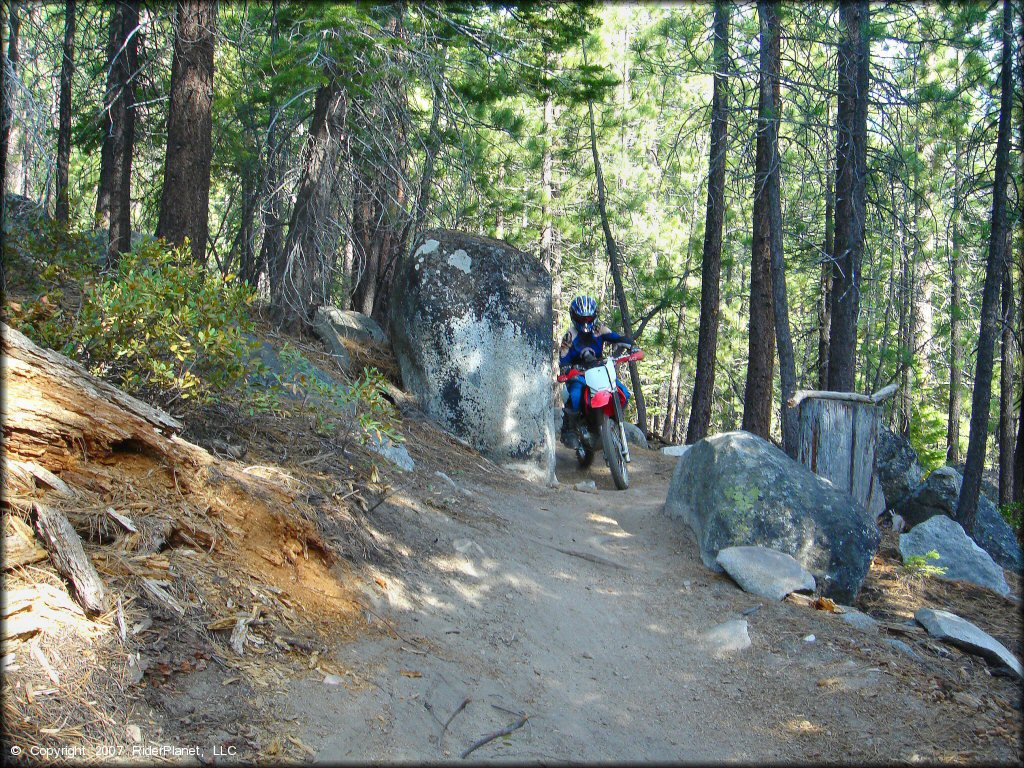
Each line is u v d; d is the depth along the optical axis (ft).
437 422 28.94
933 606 21.93
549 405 30.01
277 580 13.66
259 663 11.64
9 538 10.77
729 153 48.39
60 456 12.85
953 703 15.06
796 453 27.02
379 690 12.25
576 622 17.21
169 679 10.55
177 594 11.95
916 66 34.99
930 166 49.47
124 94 37.70
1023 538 35.47
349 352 30.60
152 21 31.09
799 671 15.98
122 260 18.26
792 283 81.76
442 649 14.40
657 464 36.11
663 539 22.71
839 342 35.83
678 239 67.46
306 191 29.96
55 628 10.18
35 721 9.02
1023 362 48.19
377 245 45.24
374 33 28.04
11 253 20.44
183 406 17.24
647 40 43.60
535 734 12.71
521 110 58.03
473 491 23.66
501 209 57.11
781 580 19.39
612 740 13.12
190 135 27.66
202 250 28.09
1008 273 46.42
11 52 21.31
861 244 34.40
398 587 15.85
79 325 15.99
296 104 31.94
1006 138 29.37
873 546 20.70
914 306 72.95
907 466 32.68
